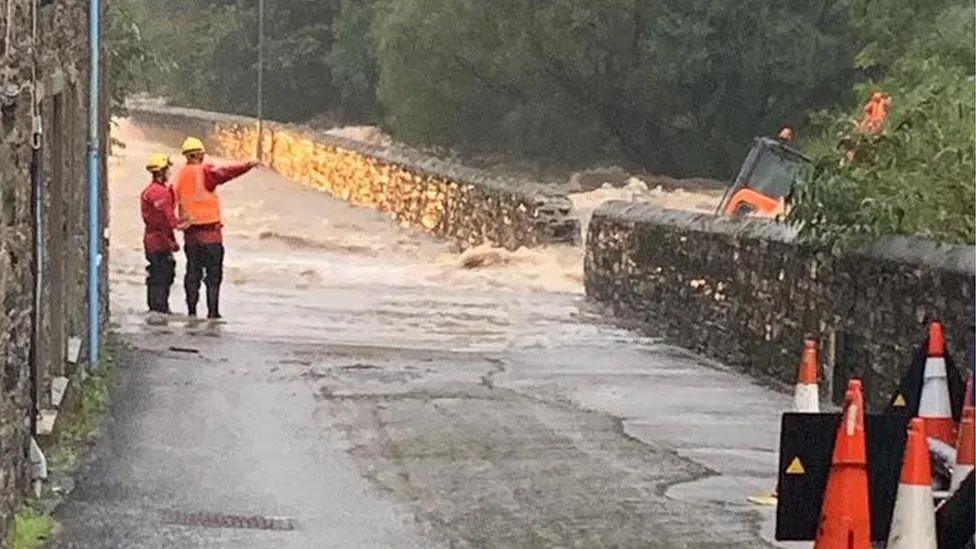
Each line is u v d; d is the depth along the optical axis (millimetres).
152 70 35938
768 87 57656
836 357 18031
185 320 25047
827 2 56344
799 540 9742
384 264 38062
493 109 67625
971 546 9047
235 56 90312
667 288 25516
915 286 15875
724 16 56875
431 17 64562
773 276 20344
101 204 20953
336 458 14477
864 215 17172
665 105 60562
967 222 16781
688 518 12414
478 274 35719
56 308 14719
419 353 22250
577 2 59312
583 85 62750
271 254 39469
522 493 13242
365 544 11406
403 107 69500
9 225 10648
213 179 25391
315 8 89375
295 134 64438
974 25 26266
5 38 10117
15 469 11078
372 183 52781
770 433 16359
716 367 21844
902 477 8953
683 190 57438
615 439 15828
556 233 38000
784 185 32781
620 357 22688
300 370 19891
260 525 11859
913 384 11477
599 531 11953
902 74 22906
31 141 11789
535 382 19766
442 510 12578
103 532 11398
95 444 14570
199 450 14547
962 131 17219
